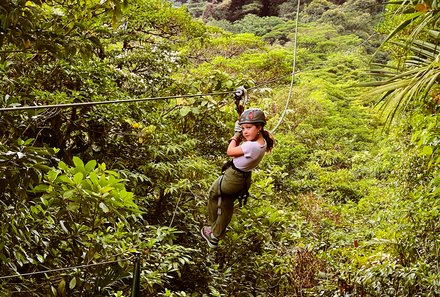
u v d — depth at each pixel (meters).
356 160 19.64
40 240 4.34
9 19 3.94
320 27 33.06
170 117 8.53
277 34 36.91
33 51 5.01
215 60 20.47
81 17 5.03
